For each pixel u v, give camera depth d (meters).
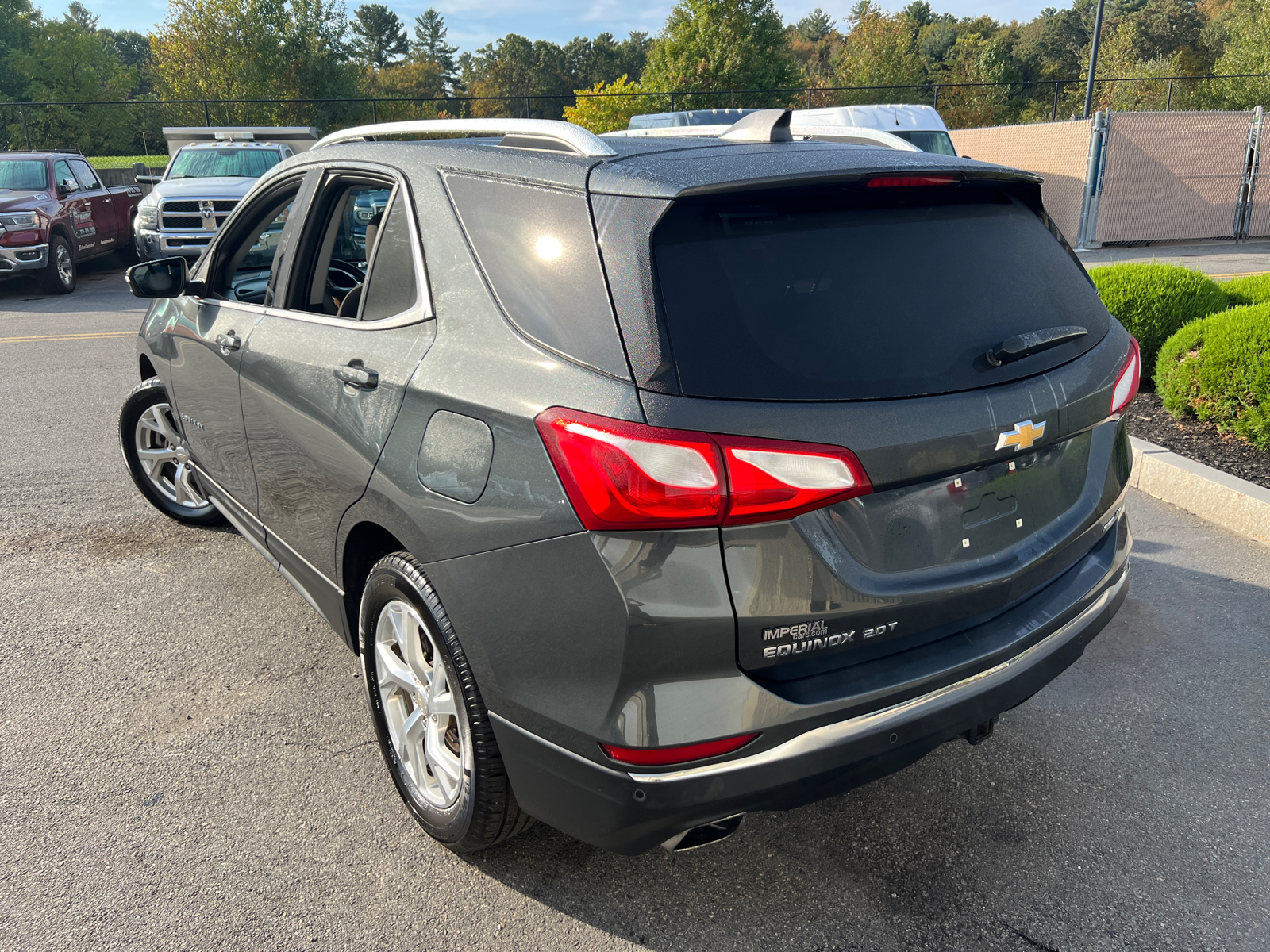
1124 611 3.70
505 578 1.93
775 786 1.85
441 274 2.27
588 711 1.84
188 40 34.12
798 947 2.15
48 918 2.23
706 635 1.75
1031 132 19.33
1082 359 2.25
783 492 1.72
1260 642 3.45
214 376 3.38
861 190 2.04
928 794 2.68
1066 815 2.58
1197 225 17.92
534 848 2.48
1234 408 5.33
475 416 2.00
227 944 2.16
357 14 126.25
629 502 1.71
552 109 27.81
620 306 1.80
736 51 28.36
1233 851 2.43
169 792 2.71
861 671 1.93
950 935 2.17
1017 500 2.13
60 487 5.25
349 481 2.43
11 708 3.13
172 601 3.90
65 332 10.34
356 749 2.91
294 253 2.99
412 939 2.18
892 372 1.87
